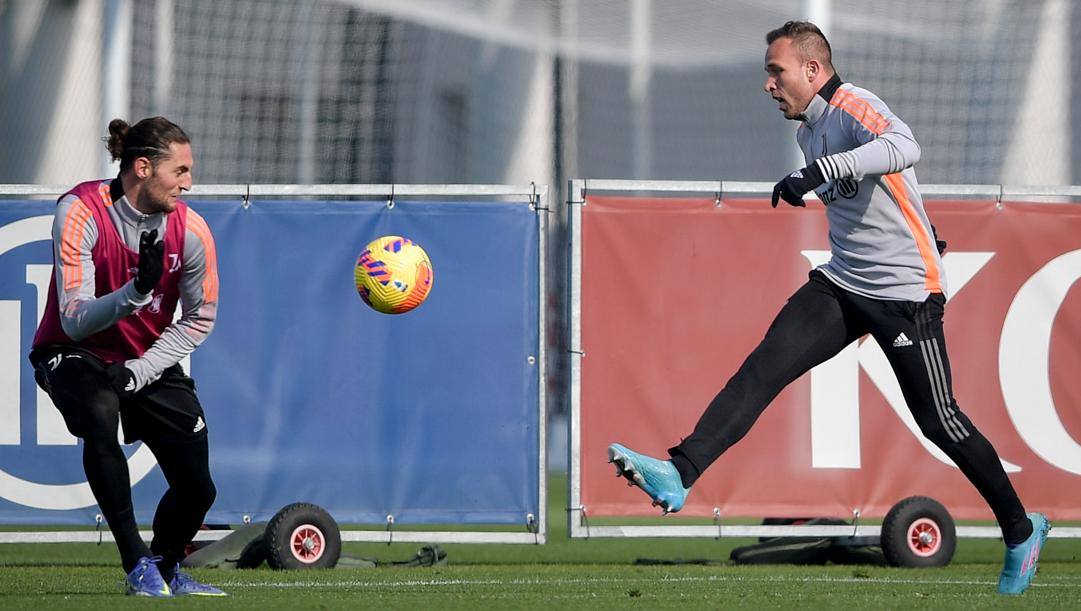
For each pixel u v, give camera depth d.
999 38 53.12
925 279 17.14
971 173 54.16
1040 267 28.42
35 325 27.92
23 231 28.05
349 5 56.12
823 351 17.36
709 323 28.17
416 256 22.11
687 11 51.31
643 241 28.23
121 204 17.05
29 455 27.77
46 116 57.03
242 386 27.78
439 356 27.91
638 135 72.06
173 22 57.69
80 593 19.12
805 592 20.17
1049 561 28.88
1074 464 28.23
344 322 27.94
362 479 27.72
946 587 21.09
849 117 16.83
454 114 68.06
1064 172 53.94
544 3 52.12
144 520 27.64
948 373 17.41
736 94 70.25
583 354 28.03
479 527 36.53
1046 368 28.33
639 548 33.75
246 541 25.56
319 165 61.50
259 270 27.98
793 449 28.00
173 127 17.12
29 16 57.22
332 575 23.64
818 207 28.33
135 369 16.75
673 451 16.72
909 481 27.97
